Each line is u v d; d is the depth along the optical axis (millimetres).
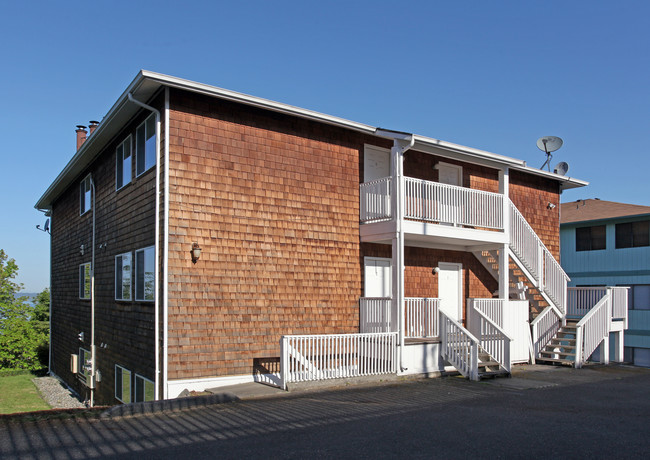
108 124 13844
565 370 14742
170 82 10922
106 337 14984
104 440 7082
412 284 15648
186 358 11180
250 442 6973
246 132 12344
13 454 6465
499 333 13352
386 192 13523
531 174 19000
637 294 26719
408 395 10398
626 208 28500
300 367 11992
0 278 26938
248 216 12211
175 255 11188
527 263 16078
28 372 24719
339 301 13516
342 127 13758
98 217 16266
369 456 6387
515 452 6613
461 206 14586
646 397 10656
